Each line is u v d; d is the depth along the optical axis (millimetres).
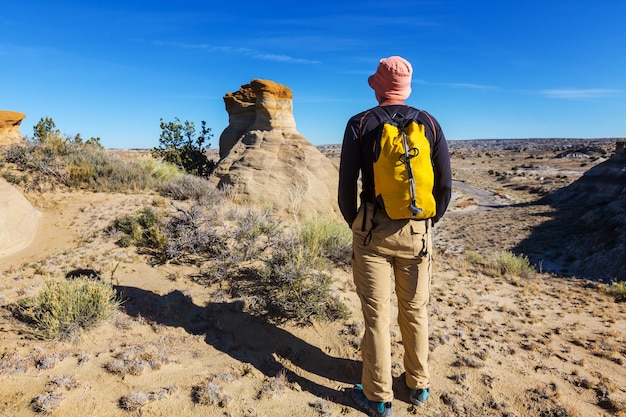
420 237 2561
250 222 6207
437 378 3350
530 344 4332
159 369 3064
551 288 9969
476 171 102625
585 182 49031
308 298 4148
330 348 3682
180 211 6238
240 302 4246
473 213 48531
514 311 5926
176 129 19641
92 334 3494
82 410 2543
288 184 14055
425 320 2832
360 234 2672
